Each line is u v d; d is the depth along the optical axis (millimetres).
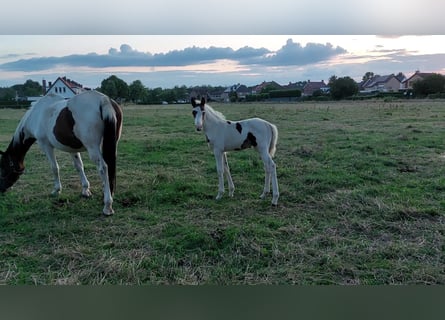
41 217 4148
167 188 5102
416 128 10812
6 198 4840
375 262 2992
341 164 6418
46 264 3086
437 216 3924
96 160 4215
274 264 3004
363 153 7332
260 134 4578
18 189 5281
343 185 5180
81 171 4891
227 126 4605
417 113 16344
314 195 4785
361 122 13250
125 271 2873
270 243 3330
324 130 11070
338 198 4574
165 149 8281
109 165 4156
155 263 3021
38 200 4707
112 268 2920
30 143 5133
